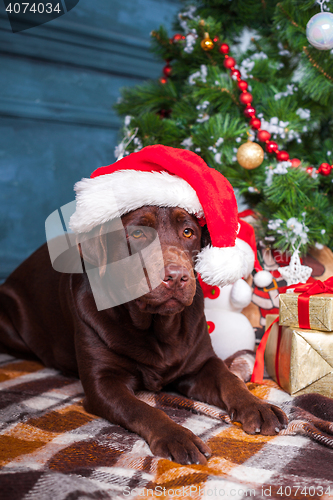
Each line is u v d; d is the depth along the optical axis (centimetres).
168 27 416
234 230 134
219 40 221
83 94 381
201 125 218
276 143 205
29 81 356
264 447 113
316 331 147
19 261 361
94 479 97
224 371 153
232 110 223
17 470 98
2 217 352
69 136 379
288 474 97
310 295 152
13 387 170
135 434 123
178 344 155
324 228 203
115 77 397
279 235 201
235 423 132
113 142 403
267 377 178
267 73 221
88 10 368
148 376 153
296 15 196
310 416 127
